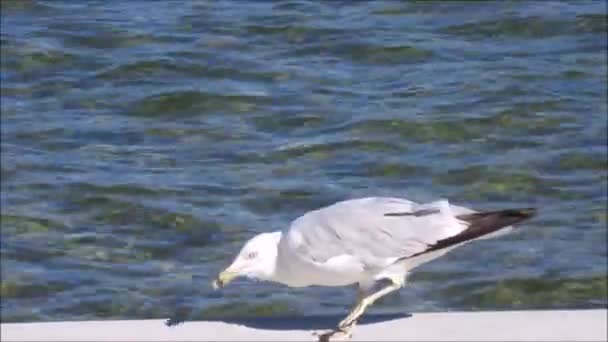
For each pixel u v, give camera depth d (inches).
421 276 539.8
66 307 522.6
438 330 300.8
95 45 824.9
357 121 706.2
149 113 732.0
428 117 708.7
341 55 808.9
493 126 701.9
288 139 691.4
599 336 294.2
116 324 307.6
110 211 607.8
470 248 560.1
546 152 668.1
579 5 862.5
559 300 526.3
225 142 690.2
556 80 758.5
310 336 300.5
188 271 549.0
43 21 861.8
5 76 783.7
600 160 655.8
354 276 305.7
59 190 629.9
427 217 301.6
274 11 872.9
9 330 302.5
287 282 311.4
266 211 607.5
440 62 791.7
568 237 575.2
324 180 640.4
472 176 641.6
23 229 589.6
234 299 518.0
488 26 840.3
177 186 630.5
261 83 769.6
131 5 896.3
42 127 709.3
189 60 800.3
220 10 879.7
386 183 639.1
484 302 525.0
